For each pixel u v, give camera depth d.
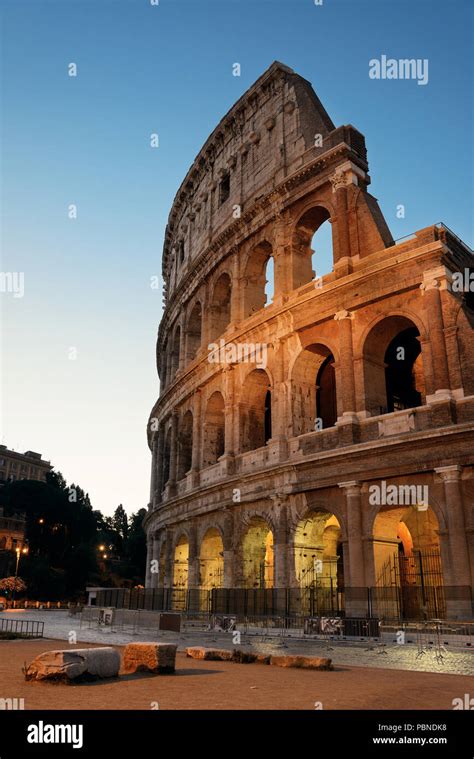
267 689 14.64
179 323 68.25
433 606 41.00
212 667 18.95
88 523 130.75
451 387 34.78
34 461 198.12
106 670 15.59
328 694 14.17
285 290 47.34
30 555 123.00
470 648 25.83
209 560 51.34
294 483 40.66
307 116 50.19
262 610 39.91
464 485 32.81
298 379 44.53
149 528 69.31
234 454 48.25
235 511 46.56
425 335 36.56
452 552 31.88
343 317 40.84
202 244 63.78
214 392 53.38
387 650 25.38
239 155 57.88
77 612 63.06
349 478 37.50
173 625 36.28
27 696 12.72
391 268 38.75
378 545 36.22
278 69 54.25
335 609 39.84
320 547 41.19
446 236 38.59
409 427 35.81
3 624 44.94
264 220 51.06
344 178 44.62
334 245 43.88
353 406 39.03
